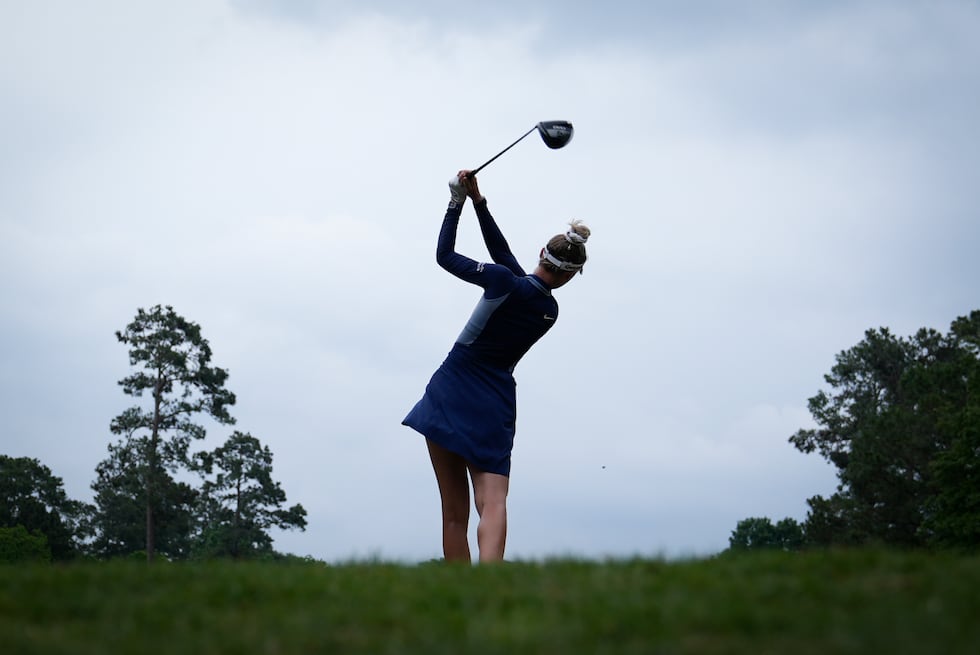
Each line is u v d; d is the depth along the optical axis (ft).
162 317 179.73
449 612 15.39
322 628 14.69
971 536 140.77
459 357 25.11
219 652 13.79
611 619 14.32
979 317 207.62
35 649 13.89
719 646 13.25
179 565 19.98
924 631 13.46
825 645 13.09
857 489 184.34
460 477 25.49
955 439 148.87
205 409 180.86
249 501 213.46
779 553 19.30
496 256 26.35
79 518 231.09
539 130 25.70
